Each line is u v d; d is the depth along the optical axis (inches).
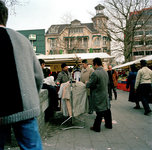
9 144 108.3
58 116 201.3
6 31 49.9
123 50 818.8
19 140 49.9
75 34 1553.9
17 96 46.3
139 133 133.0
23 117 47.0
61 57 276.4
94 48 1547.7
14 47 49.2
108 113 147.4
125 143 113.9
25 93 48.3
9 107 44.7
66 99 154.6
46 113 184.1
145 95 199.8
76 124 163.0
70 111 153.5
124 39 800.9
